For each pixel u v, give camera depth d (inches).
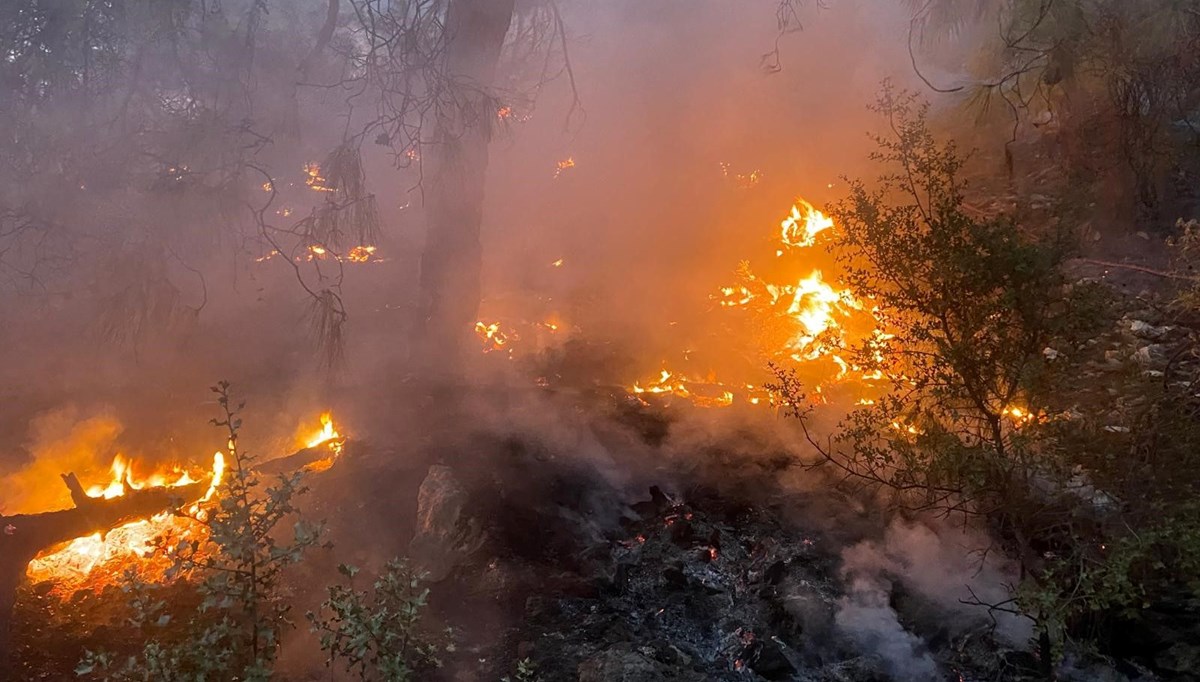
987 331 120.1
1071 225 123.4
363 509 165.3
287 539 157.5
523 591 143.9
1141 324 217.9
